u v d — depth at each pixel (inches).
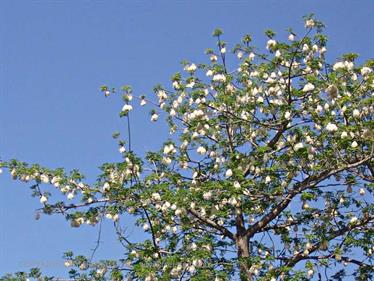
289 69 648.4
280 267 597.0
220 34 693.9
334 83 607.8
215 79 676.7
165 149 698.2
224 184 613.9
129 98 663.8
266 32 668.7
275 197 645.9
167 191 636.1
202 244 619.8
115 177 650.2
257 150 643.5
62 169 647.8
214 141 698.2
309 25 655.8
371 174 636.1
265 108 677.3
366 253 659.4
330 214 677.9
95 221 642.2
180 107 708.0
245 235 657.6
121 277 626.8
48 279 650.8
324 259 642.8
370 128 593.9
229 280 594.6
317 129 642.2
